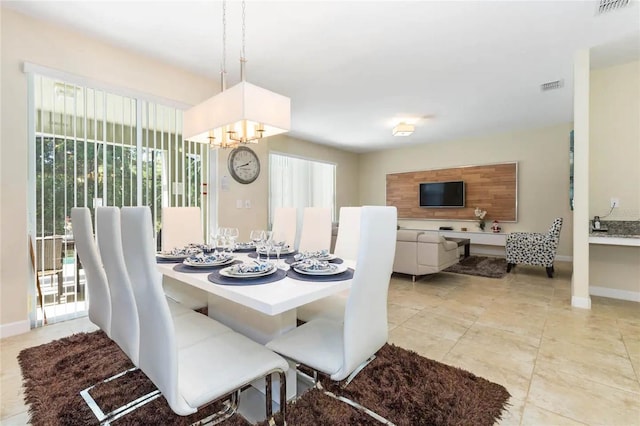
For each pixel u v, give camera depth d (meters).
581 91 2.95
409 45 2.83
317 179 7.27
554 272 4.64
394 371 1.87
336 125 5.52
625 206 3.20
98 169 2.86
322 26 2.54
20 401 1.58
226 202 3.92
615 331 2.45
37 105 2.52
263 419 1.46
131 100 3.07
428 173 7.12
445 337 2.37
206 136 2.50
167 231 2.73
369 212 1.18
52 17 2.42
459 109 4.63
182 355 1.24
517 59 3.10
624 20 2.46
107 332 1.56
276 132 2.38
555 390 1.69
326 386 1.71
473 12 2.36
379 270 1.29
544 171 5.68
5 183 2.33
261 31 2.61
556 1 2.23
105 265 1.46
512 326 2.57
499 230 6.06
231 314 1.94
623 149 3.21
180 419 1.45
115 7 2.29
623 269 3.30
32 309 2.51
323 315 1.78
